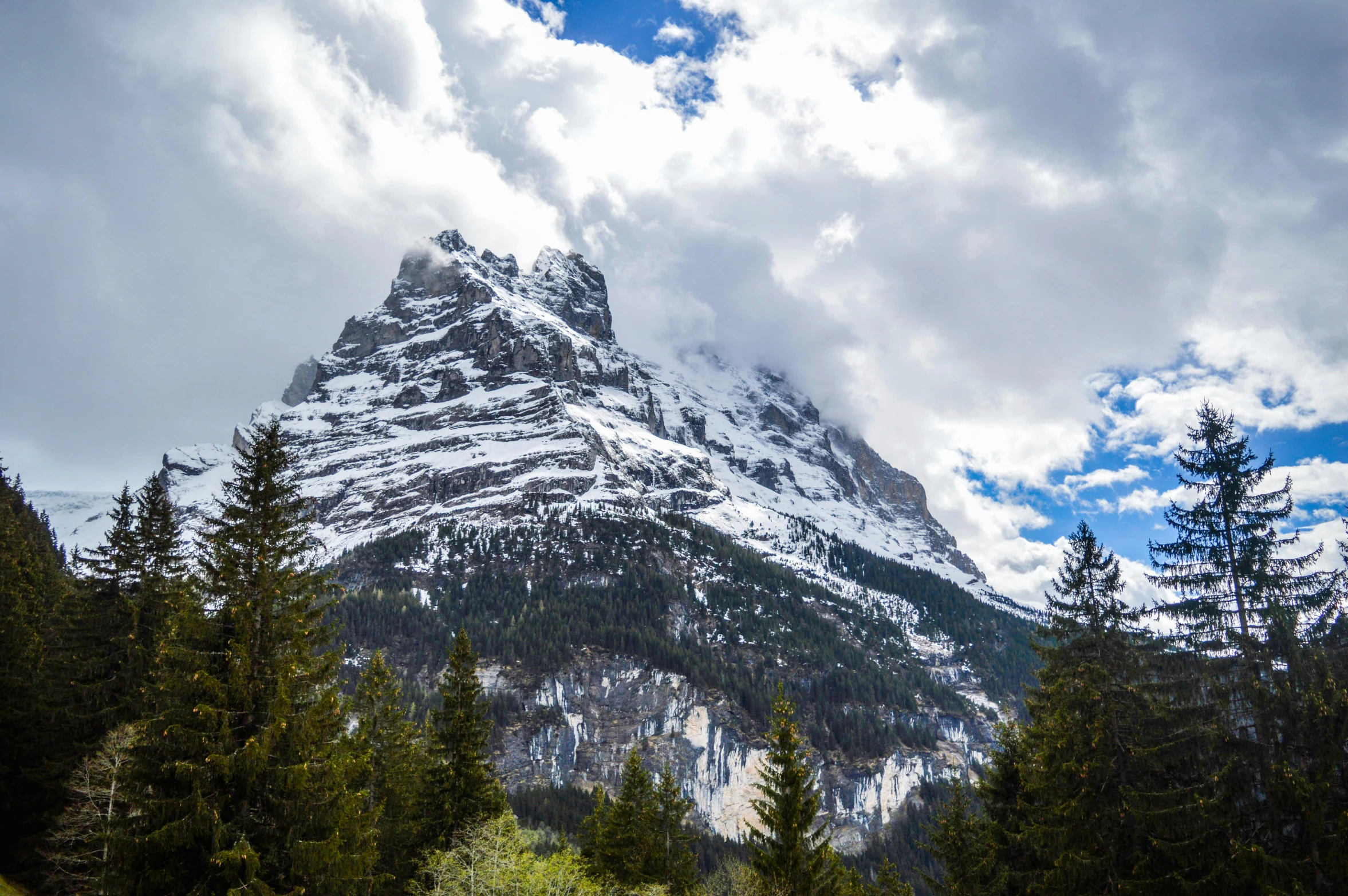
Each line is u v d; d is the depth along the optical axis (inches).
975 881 1961.1
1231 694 1551.4
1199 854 1478.8
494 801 2541.8
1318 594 1523.1
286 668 1498.5
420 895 2250.2
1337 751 1421.0
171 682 1445.6
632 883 2832.2
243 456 1680.6
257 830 1412.4
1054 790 1690.5
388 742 2576.3
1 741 2100.1
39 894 1910.7
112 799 1726.1
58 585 3435.0
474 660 2719.0
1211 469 1651.1
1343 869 1330.0
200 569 1611.7
